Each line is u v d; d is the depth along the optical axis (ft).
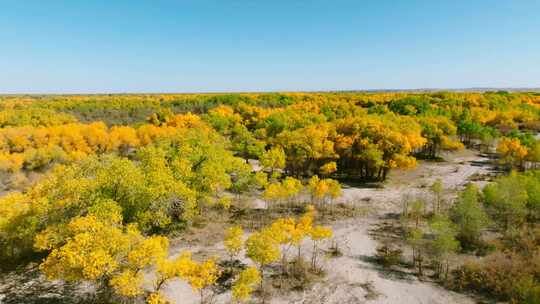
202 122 301.63
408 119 256.52
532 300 77.05
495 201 120.67
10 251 98.53
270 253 84.28
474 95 480.64
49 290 84.84
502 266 91.91
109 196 99.45
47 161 188.24
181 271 71.72
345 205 153.48
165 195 108.58
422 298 84.43
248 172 159.12
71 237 79.56
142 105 433.07
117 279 67.46
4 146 199.52
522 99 447.42
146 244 70.38
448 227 103.09
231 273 93.66
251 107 376.07
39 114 304.71
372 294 85.81
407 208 144.97
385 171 194.70
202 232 121.49
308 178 199.62
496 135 271.49
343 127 218.18
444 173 208.44
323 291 87.15
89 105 415.23
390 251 109.29
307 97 530.68
